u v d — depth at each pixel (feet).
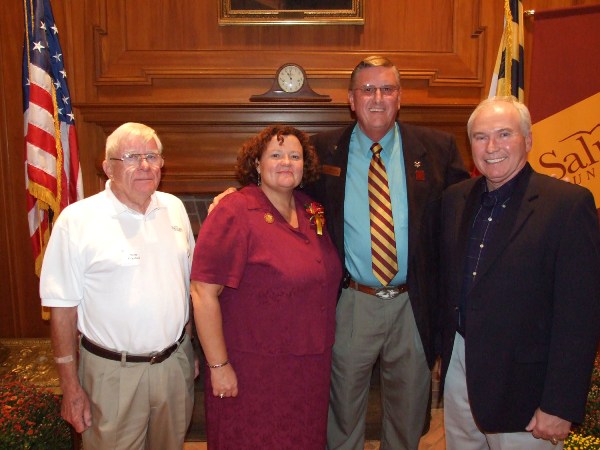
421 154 6.92
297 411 6.12
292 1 10.16
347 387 7.07
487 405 5.29
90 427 5.80
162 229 5.90
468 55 10.48
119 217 5.65
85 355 5.75
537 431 5.05
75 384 5.72
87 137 10.37
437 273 6.86
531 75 9.12
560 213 4.99
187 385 6.11
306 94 9.86
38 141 8.68
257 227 5.94
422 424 7.24
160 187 10.14
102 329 5.58
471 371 5.35
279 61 10.39
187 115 9.94
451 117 10.15
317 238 6.37
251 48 10.36
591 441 6.92
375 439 9.49
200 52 10.31
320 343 6.08
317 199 7.06
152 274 5.66
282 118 9.99
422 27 10.42
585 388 4.88
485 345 5.27
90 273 5.55
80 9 10.09
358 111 6.79
